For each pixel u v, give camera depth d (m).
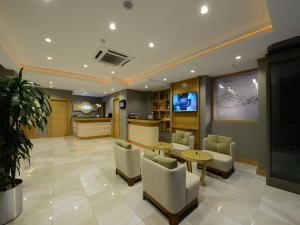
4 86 1.71
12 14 2.09
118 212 1.96
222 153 3.40
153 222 1.79
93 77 5.59
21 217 1.84
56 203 2.13
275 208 2.08
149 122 5.35
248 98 4.02
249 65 3.64
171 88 5.60
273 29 2.13
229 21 2.23
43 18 2.19
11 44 2.99
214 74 4.43
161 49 3.19
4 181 1.81
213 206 2.11
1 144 1.64
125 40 2.82
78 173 3.16
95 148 5.39
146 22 2.27
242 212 1.99
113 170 3.34
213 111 4.74
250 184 2.76
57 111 7.97
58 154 4.59
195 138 4.77
